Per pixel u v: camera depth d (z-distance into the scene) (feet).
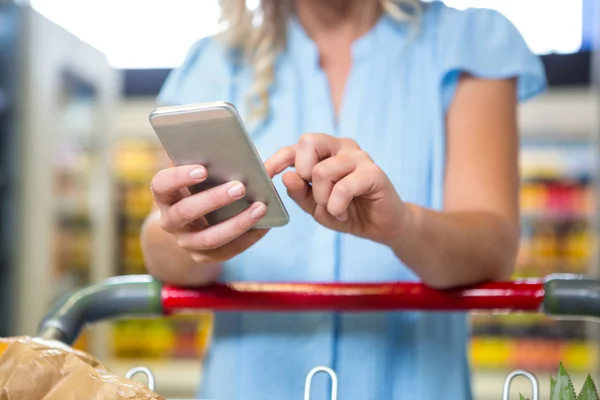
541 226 11.80
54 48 10.08
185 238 2.40
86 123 11.21
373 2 3.50
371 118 3.34
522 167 11.61
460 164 3.24
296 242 3.34
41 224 10.04
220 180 2.21
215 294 2.82
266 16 3.50
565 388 1.85
